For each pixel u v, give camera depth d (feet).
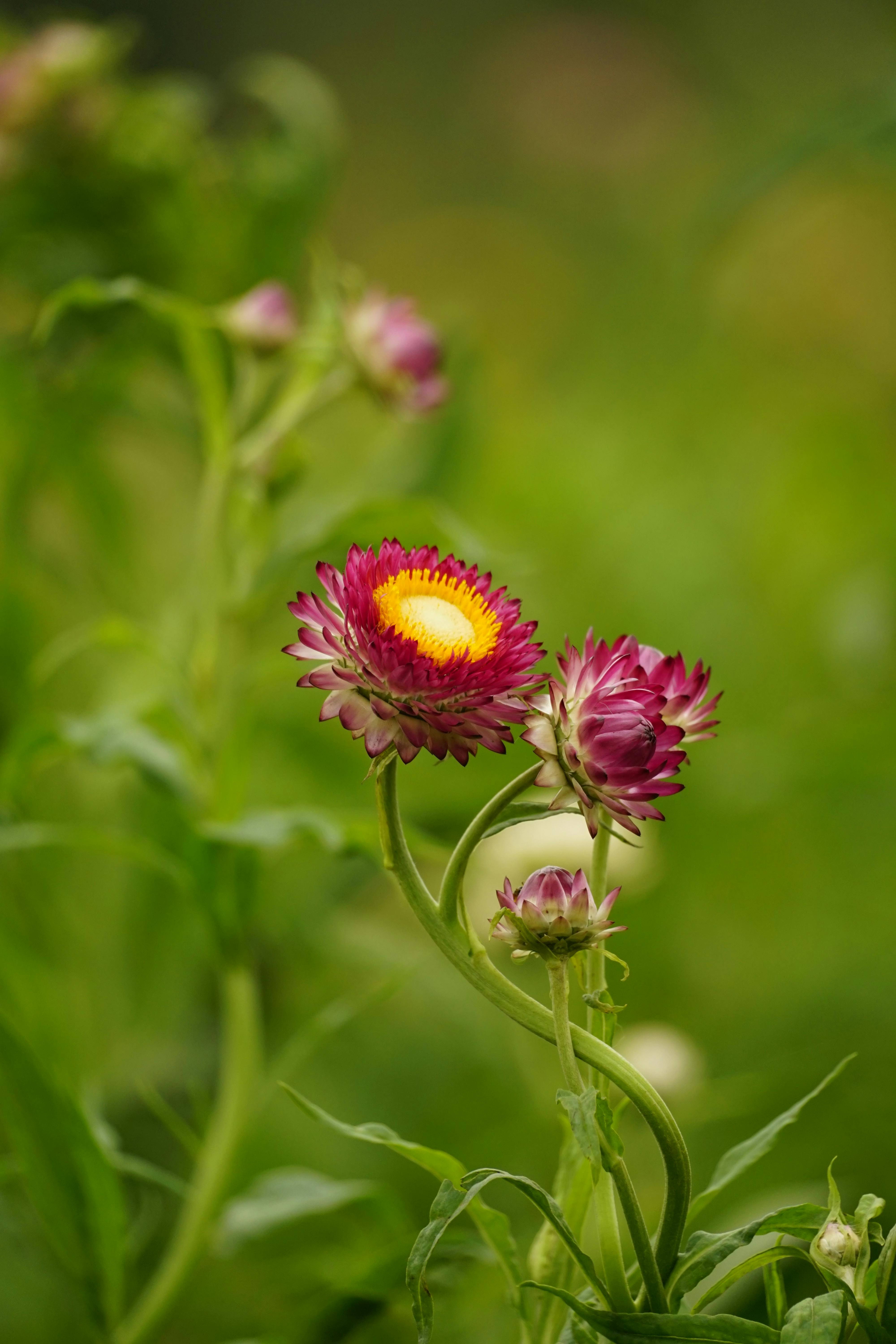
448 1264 3.49
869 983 5.24
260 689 3.88
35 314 5.38
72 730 3.76
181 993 4.80
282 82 5.31
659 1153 4.25
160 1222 4.48
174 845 4.41
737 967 5.66
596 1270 3.11
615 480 8.31
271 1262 4.37
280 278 5.36
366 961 4.80
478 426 5.50
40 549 5.49
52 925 4.83
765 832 6.15
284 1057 3.70
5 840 3.67
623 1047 4.35
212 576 3.89
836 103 5.27
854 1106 4.51
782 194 9.37
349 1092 4.97
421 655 3.01
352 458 7.27
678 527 8.00
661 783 3.01
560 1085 4.58
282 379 4.59
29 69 5.16
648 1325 3.00
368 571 3.05
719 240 6.23
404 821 5.12
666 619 7.39
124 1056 4.83
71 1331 3.94
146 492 6.92
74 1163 3.43
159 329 4.87
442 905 3.03
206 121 5.67
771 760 5.87
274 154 5.29
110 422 5.29
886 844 6.07
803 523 7.86
